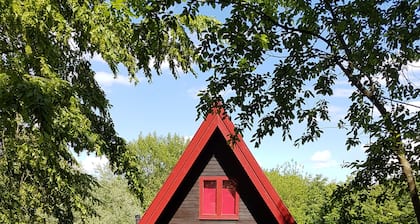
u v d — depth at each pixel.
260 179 12.02
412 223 9.37
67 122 7.41
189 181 13.08
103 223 33.19
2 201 9.11
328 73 7.84
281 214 11.84
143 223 12.05
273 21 6.93
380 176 8.27
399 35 6.69
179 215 12.98
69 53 10.27
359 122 7.83
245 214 12.80
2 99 4.86
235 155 12.36
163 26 6.12
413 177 7.64
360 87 7.78
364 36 7.16
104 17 8.13
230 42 6.70
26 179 9.77
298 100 7.81
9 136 7.84
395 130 7.28
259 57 6.94
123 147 10.99
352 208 9.28
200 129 12.34
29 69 7.36
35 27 6.86
